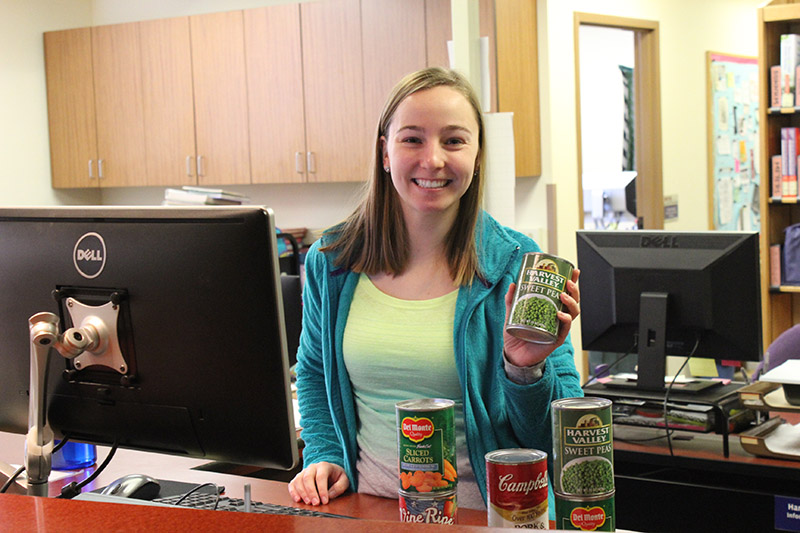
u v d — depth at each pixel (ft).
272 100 16.60
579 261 8.01
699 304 7.32
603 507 3.33
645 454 7.11
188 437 4.10
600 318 7.90
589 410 3.31
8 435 6.89
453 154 4.82
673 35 17.93
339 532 2.21
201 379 3.95
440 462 3.59
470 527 2.20
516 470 3.39
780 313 13.97
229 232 3.75
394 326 5.13
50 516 2.46
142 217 3.95
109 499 4.38
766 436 7.00
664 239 7.54
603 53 18.80
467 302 5.00
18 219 4.29
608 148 18.93
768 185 13.64
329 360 5.32
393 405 5.09
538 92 14.87
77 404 4.33
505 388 4.59
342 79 15.92
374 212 5.25
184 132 17.51
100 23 19.90
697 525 7.06
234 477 5.60
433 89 4.86
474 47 10.30
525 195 15.15
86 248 4.10
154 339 4.00
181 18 17.30
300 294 9.11
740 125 20.51
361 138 15.87
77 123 18.66
